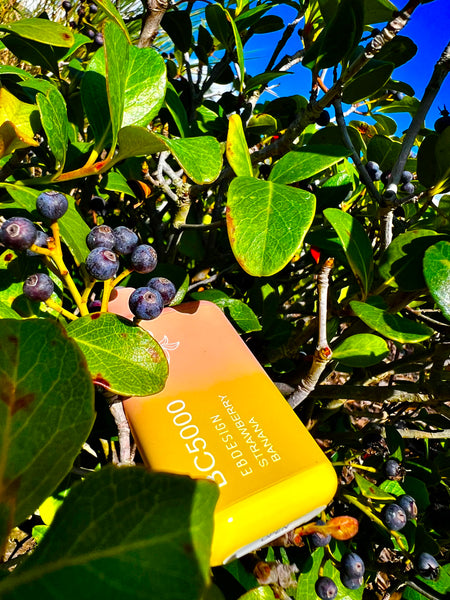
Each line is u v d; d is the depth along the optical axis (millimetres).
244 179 145
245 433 124
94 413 68
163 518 58
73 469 168
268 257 128
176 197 214
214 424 125
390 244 181
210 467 118
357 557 180
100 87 166
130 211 274
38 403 68
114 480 60
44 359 69
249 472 117
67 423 68
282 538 163
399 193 272
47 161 234
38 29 184
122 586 56
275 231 131
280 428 125
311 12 262
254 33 305
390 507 187
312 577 178
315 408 249
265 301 256
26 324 70
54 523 58
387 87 296
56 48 240
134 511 59
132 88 171
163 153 215
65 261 220
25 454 66
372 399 206
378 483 243
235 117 161
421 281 175
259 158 203
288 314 312
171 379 134
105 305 131
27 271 156
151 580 56
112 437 200
